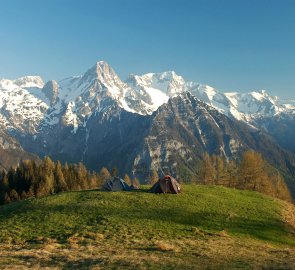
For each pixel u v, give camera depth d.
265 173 117.62
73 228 51.66
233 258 36.31
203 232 51.69
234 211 64.56
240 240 49.28
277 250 43.31
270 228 58.25
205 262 34.06
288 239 54.97
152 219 56.41
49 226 52.81
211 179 125.00
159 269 31.25
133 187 78.38
